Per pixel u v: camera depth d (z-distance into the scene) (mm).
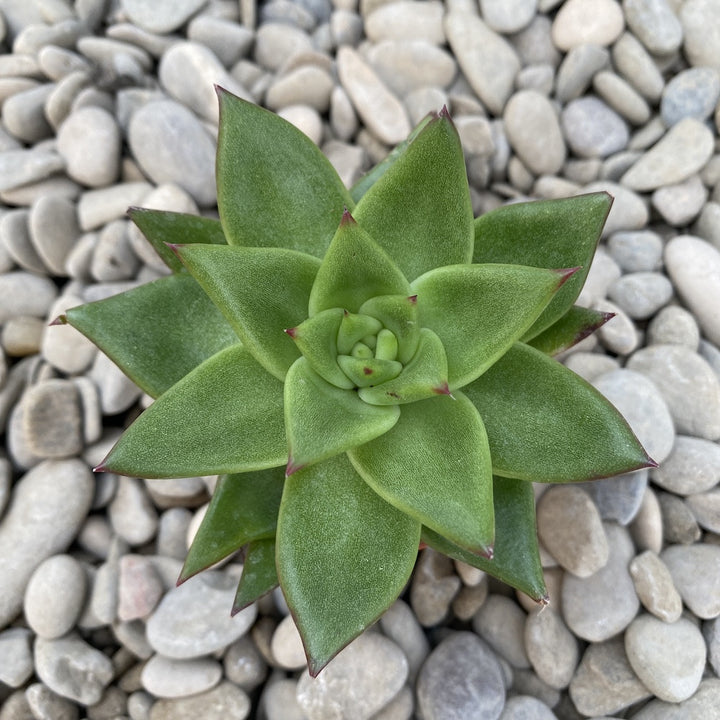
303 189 173
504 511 170
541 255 173
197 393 158
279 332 159
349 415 157
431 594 214
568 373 160
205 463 156
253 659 211
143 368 168
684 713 197
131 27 279
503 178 276
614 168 267
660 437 217
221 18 287
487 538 140
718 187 260
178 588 213
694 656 200
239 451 158
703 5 270
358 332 161
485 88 275
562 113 274
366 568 158
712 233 253
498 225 174
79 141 260
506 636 212
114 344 166
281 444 160
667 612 203
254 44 290
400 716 204
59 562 214
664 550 219
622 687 202
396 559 159
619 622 205
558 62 285
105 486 231
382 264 157
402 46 277
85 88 271
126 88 275
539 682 209
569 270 140
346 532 161
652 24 266
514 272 146
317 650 150
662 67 278
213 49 283
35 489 224
